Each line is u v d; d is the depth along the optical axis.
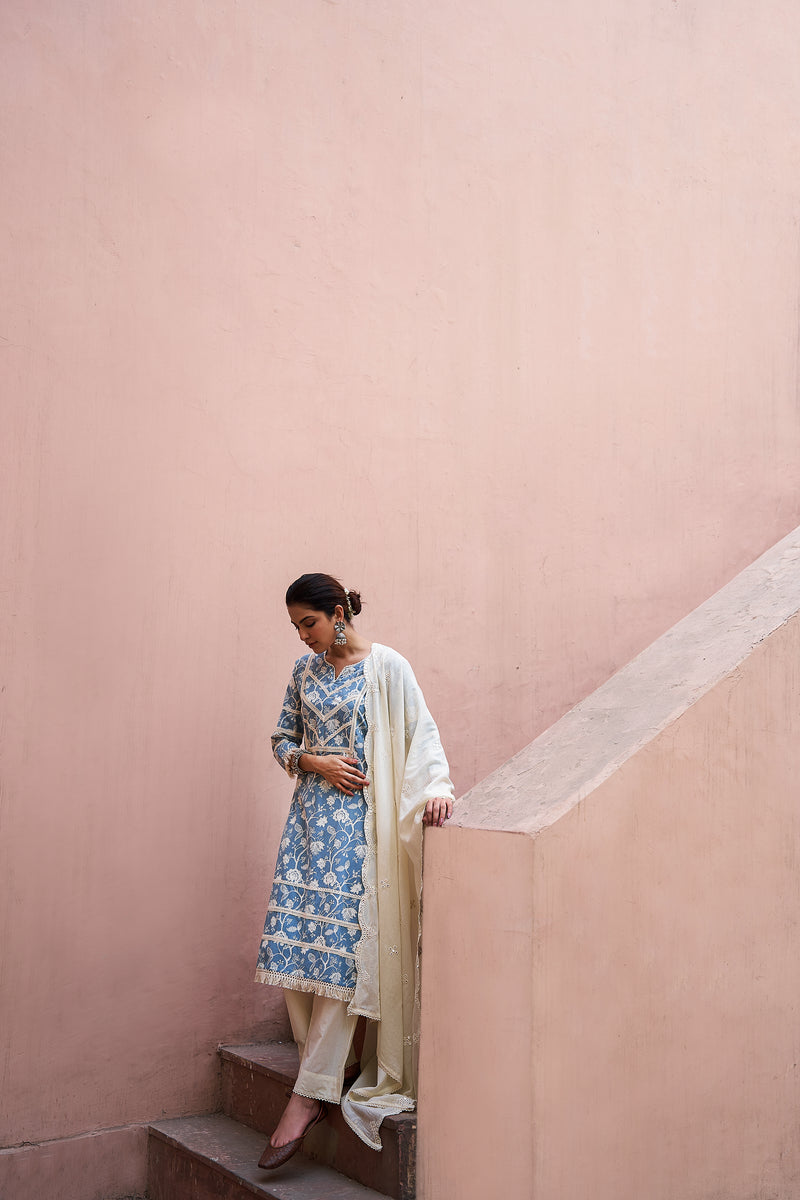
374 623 3.71
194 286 3.48
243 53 3.62
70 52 3.33
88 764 3.20
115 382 3.33
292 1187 2.67
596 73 4.35
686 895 2.57
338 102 3.79
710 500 4.45
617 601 4.21
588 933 2.41
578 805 2.43
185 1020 3.29
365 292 3.79
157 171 3.44
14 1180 2.98
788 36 4.76
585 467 4.19
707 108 4.61
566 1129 2.33
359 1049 2.94
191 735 3.37
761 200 4.70
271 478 3.56
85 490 3.26
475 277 4.02
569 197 4.25
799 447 4.67
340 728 2.94
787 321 4.70
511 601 3.99
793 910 2.74
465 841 2.51
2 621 3.11
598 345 4.26
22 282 3.21
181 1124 3.20
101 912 3.19
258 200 3.61
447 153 3.99
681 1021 2.54
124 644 3.29
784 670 2.79
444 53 4.02
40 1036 3.08
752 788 2.71
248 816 3.44
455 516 3.91
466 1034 2.45
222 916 3.38
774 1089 2.67
